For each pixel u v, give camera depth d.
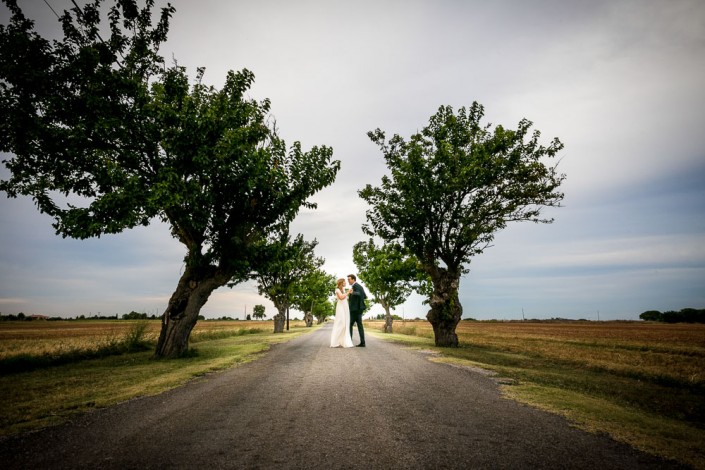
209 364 8.60
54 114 10.02
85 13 9.88
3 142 9.55
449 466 2.80
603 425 3.95
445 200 16.39
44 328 54.44
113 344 13.29
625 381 8.69
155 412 4.37
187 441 3.36
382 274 31.27
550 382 7.15
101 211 9.68
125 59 11.12
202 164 10.69
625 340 27.11
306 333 25.73
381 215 17.48
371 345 13.43
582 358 13.59
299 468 2.76
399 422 3.97
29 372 8.38
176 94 11.53
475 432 3.65
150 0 10.81
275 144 13.55
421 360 9.35
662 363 12.73
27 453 3.05
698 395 7.24
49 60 9.55
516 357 12.82
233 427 3.78
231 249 12.04
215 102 11.77
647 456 3.07
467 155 16.47
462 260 17.20
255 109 12.99
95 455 3.01
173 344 11.12
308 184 13.53
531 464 2.86
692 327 58.81
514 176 16.08
